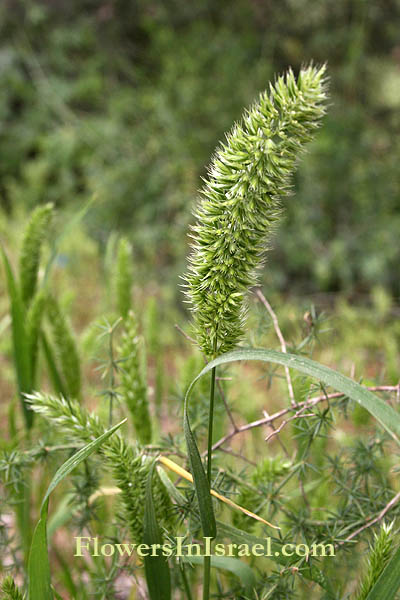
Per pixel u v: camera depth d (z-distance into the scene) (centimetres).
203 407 29
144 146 104
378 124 106
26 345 29
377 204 101
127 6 117
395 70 106
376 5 110
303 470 26
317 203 100
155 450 27
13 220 87
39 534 22
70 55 119
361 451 27
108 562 32
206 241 21
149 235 97
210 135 103
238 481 26
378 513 26
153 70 118
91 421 24
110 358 27
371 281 96
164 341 69
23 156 112
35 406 24
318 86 20
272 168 20
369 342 59
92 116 114
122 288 32
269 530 27
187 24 117
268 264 97
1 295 67
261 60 108
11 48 114
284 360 21
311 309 28
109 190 101
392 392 28
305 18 109
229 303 21
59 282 77
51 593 22
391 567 21
